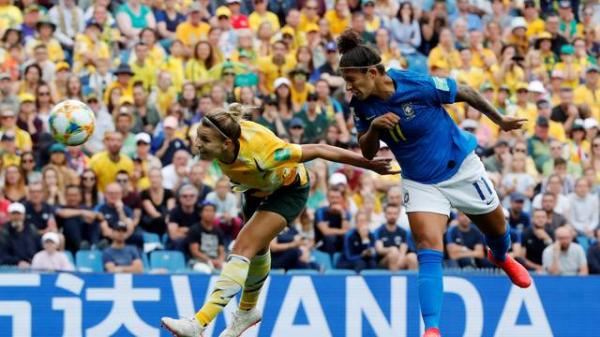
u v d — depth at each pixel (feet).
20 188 149.59
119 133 155.84
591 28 232.12
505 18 226.38
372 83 86.53
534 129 194.08
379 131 86.12
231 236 150.00
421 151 88.28
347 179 164.04
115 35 189.47
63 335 118.32
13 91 163.12
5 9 187.93
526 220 159.63
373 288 124.67
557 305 128.98
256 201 90.79
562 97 196.34
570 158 188.75
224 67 182.50
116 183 147.54
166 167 161.38
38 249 141.59
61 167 151.53
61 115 93.35
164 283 120.98
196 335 84.38
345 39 87.25
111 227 146.00
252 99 175.32
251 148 85.05
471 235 151.43
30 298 117.80
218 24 195.00
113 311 119.65
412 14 214.48
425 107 87.66
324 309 123.54
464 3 223.30
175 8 199.21
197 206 150.00
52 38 184.96
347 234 150.41
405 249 150.71
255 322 94.68
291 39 196.54
